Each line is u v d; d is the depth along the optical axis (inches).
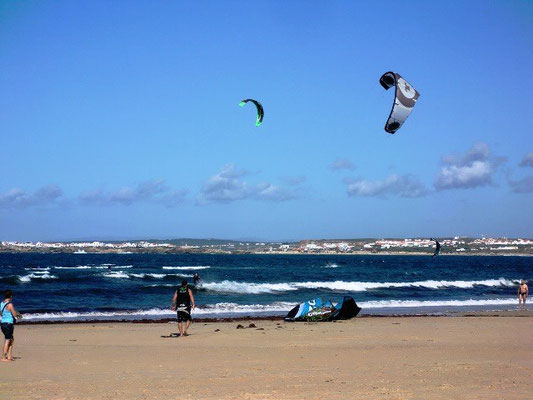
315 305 930.7
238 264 4753.9
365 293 1736.0
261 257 7800.2
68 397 370.9
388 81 508.4
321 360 530.9
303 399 357.7
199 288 1695.4
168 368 489.7
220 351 589.9
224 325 858.1
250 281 2536.9
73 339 692.7
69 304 1309.1
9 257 6417.3
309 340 679.1
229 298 1488.7
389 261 6368.1
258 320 938.1
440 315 1048.2
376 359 535.5
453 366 489.1
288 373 458.9
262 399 358.6
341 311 930.1
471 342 667.4
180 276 2358.5
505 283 2284.7
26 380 433.1
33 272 2810.0
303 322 900.6
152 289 1678.2
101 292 1603.1
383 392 378.3
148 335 729.6
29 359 538.3
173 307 717.9
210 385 407.8
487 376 439.2
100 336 720.3
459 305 1322.6
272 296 1572.3
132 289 1675.7
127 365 506.0
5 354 534.9
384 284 2023.9
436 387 395.2
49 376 450.9
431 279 2915.8
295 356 556.1
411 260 6978.4
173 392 383.6
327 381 420.5
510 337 716.0
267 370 476.1
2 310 535.5
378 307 1261.1
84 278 2172.7
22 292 1584.6
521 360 527.8
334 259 7042.3
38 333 750.5
